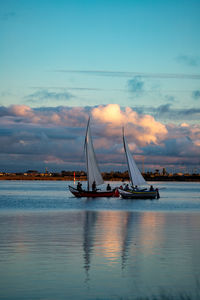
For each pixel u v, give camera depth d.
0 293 16.64
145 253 24.27
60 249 25.38
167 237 30.39
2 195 114.81
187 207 67.25
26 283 18.00
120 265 21.31
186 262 22.02
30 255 23.52
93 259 22.61
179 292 16.86
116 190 99.62
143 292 16.91
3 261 21.95
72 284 17.91
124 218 46.22
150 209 62.22
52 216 48.38
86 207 66.38
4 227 36.31
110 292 16.89
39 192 141.62
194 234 32.06
